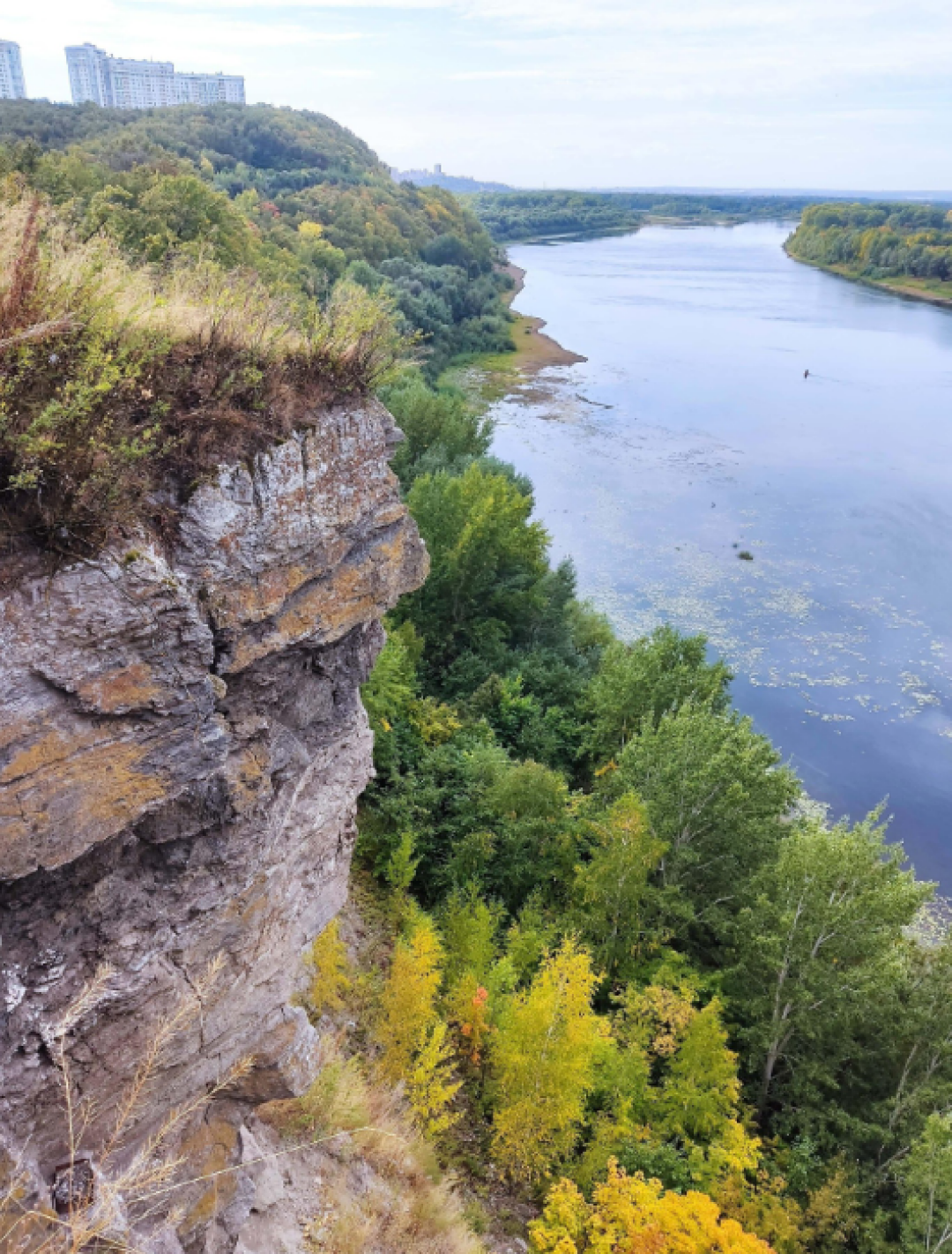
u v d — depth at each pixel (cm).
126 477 640
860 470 6088
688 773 2194
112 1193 630
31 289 598
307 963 1353
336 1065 1202
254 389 767
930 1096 1647
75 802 618
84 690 610
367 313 918
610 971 2030
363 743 1035
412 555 1012
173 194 3638
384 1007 1413
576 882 2016
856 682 3728
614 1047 1692
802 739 3372
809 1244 1568
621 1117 1573
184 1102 829
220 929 786
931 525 5212
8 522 570
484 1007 1602
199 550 705
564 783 2400
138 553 630
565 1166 1505
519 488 4378
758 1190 1614
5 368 574
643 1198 1333
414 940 1443
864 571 4653
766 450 6462
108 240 721
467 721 2731
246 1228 948
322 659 914
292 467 796
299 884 957
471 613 3416
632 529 5062
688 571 4597
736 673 3738
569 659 3469
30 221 609
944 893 2731
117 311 668
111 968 671
